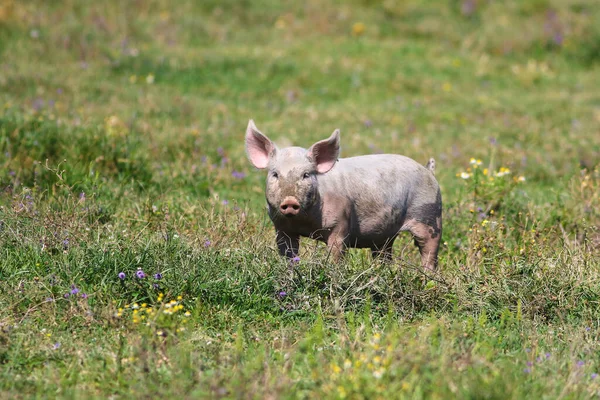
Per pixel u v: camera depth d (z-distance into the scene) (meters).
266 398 14.95
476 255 23.92
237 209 26.69
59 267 20.66
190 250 21.70
